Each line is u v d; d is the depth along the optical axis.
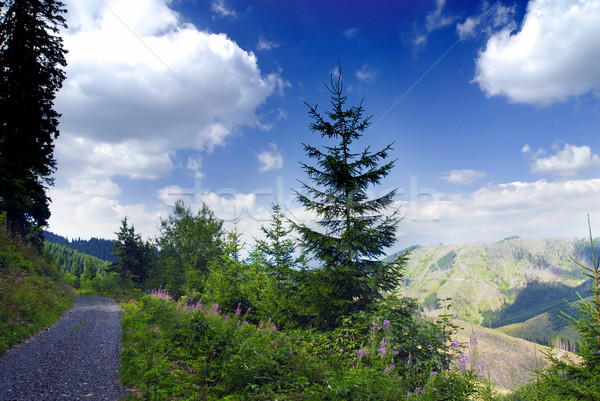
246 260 15.62
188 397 5.45
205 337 7.75
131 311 16.73
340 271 9.01
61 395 5.60
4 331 8.73
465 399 4.97
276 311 11.54
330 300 8.97
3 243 18.36
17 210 25.61
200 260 31.25
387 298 8.65
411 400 5.05
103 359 7.92
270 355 6.41
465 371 5.47
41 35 19.89
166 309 13.23
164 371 6.40
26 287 13.52
